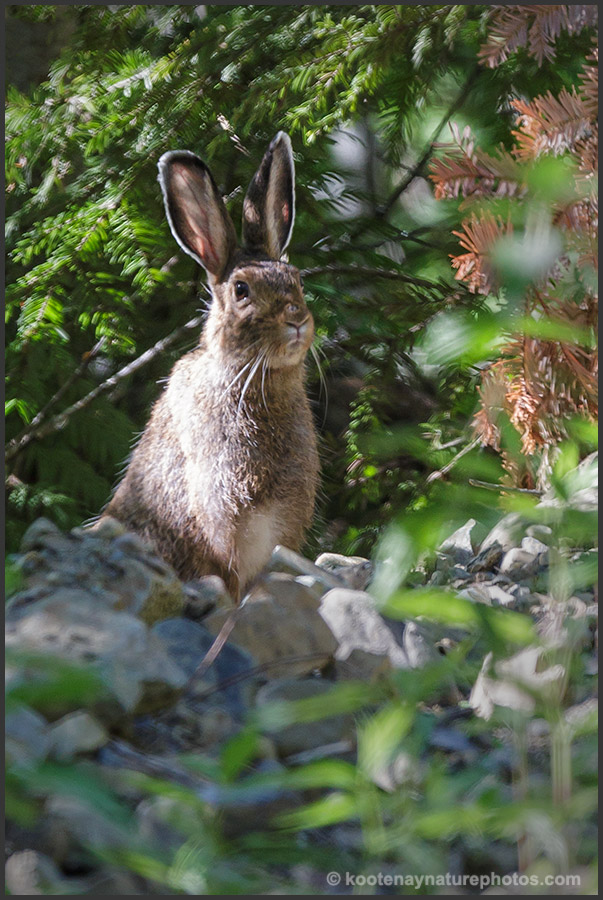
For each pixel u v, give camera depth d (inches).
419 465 495.5
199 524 386.0
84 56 503.8
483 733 204.1
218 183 539.2
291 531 389.7
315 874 161.6
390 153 576.7
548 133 267.3
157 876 142.6
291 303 375.9
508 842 169.6
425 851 156.7
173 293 555.8
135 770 174.6
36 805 159.9
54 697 159.0
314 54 460.8
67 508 550.9
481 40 437.7
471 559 350.0
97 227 490.9
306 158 526.9
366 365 562.9
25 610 215.2
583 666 219.9
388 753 161.3
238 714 211.2
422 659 230.1
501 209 257.4
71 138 499.8
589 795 156.5
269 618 234.4
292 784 159.8
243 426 380.2
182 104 484.1
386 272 533.0
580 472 193.2
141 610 243.8
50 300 493.0
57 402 581.3
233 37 479.8
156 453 406.3
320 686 210.7
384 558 179.0
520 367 275.0
